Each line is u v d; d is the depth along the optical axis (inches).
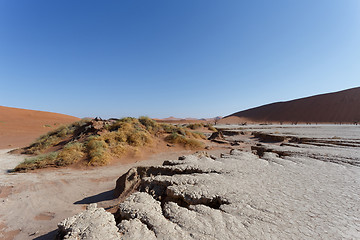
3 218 190.2
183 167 232.7
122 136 557.6
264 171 220.2
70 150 458.3
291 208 130.5
